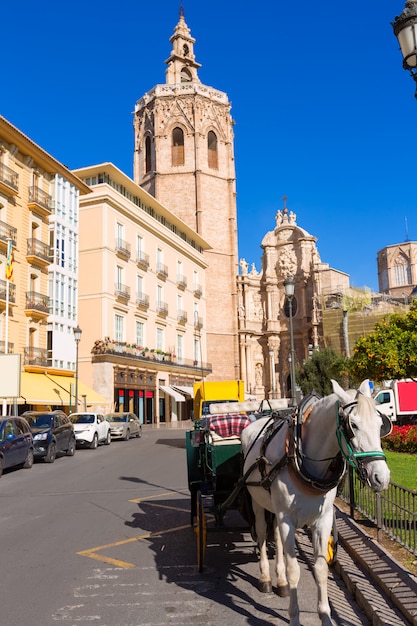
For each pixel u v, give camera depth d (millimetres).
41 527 10109
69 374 40719
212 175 73250
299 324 72125
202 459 8672
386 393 32188
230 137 75875
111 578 7027
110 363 46562
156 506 12039
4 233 34812
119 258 50188
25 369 36000
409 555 6672
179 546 8602
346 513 9297
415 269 93000
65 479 17031
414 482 12273
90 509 11812
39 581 6945
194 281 66062
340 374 38219
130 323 51219
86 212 48750
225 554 8086
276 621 5539
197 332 65500
